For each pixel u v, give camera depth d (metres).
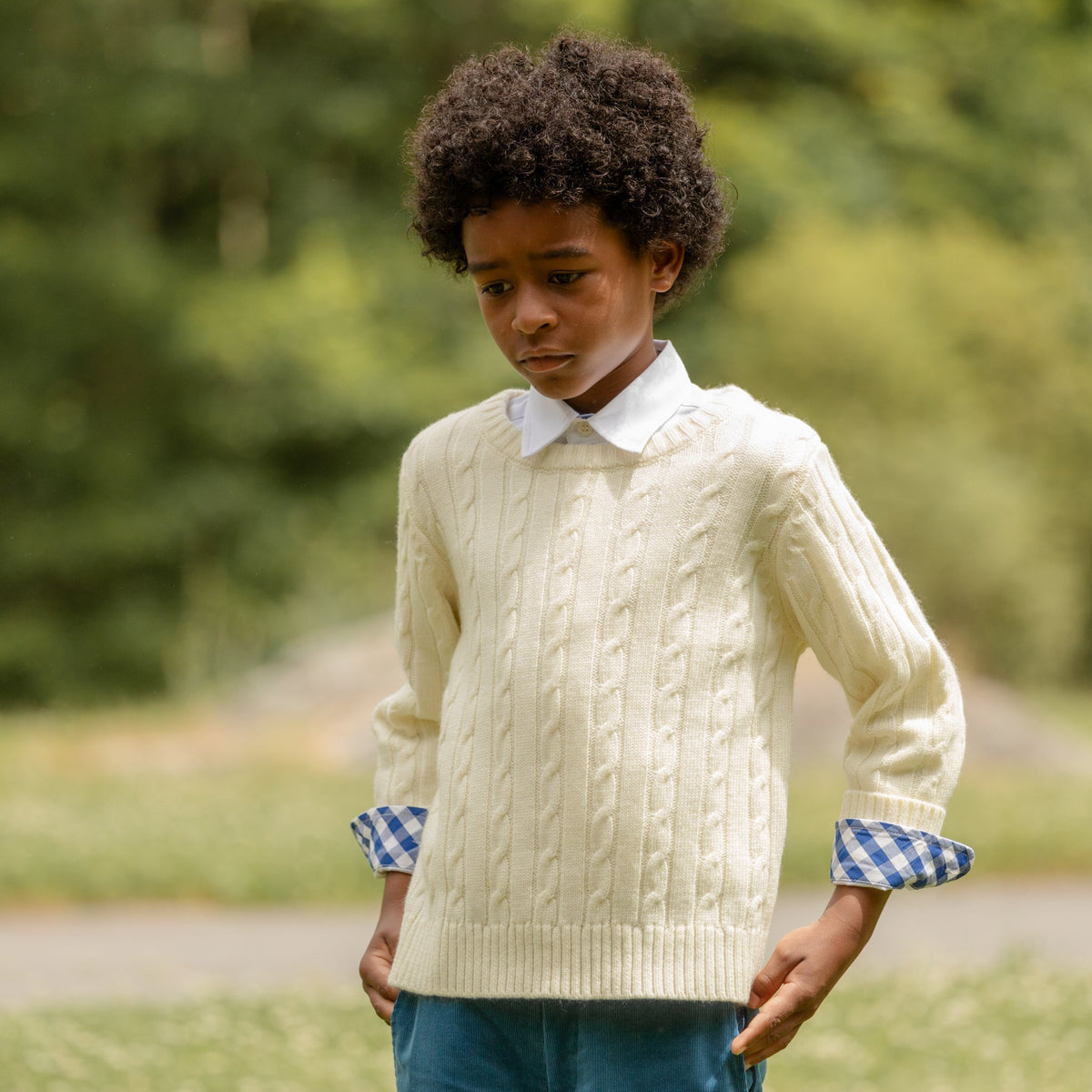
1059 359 57.44
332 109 56.38
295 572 55.34
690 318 58.41
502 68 5.59
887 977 15.94
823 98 64.88
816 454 5.64
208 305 53.94
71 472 54.56
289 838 23.16
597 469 5.68
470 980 5.53
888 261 55.19
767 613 5.65
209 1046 13.19
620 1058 5.40
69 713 46.06
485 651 5.71
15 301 53.56
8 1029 13.61
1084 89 70.12
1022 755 34.81
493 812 5.55
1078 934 18.47
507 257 5.39
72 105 54.72
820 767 31.48
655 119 5.54
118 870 20.61
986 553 48.94
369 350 54.78
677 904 5.41
